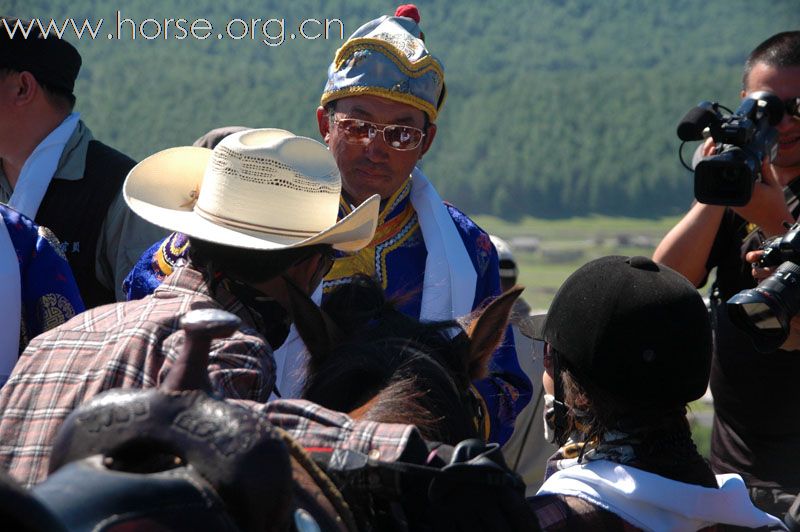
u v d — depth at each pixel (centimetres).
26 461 246
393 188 425
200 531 153
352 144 420
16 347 368
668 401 277
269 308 287
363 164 420
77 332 270
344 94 418
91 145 499
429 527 209
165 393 165
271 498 161
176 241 357
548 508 268
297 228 293
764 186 453
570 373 286
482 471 205
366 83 414
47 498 148
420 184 443
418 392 248
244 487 158
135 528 148
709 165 421
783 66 475
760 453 464
